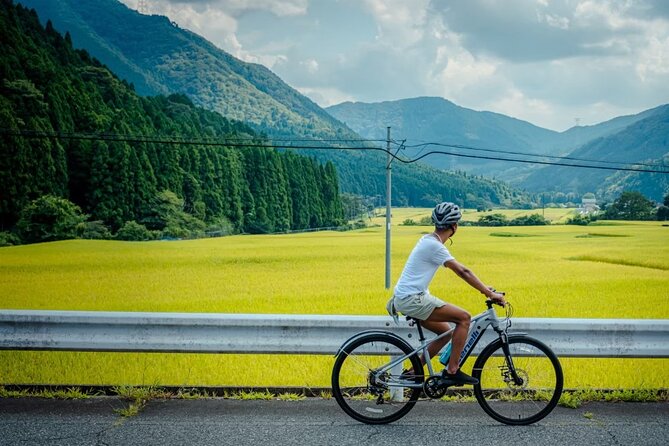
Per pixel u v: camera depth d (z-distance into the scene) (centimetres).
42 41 14238
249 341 619
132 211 9338
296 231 13162
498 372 674
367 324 616
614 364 853
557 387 570
